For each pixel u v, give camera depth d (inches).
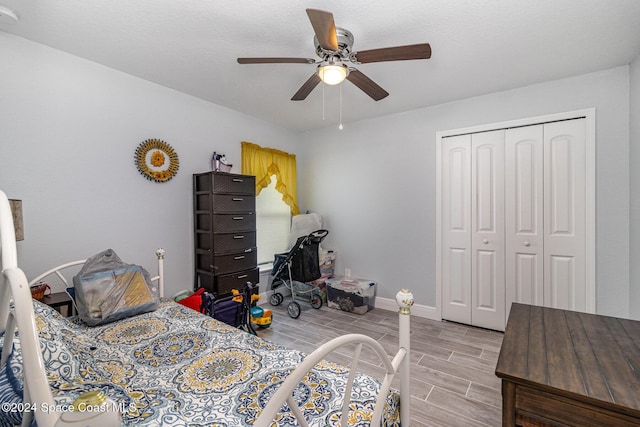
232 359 53.5
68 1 63.1
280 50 83.7
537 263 106.2
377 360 92.4
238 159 136.4
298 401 41.4
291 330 115.7
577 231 99.2
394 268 138.2
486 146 115.0
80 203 88.5
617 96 91.9
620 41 77.4
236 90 111.9
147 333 64.4
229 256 116.0
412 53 64.9
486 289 116.0
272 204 160.1
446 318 124.9
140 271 81.2
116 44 80.7
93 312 67.7
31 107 79.4
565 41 77.4
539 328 50.5
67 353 40.9
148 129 103.9
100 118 92.2
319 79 78.0
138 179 101.7
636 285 86.1
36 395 18.8
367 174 146.3
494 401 72.6
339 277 153.2
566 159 100.5
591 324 51.9
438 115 124.6
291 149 166.9
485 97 113.9
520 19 68.2
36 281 76.0
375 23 69.4
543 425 34.9
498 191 113.0
